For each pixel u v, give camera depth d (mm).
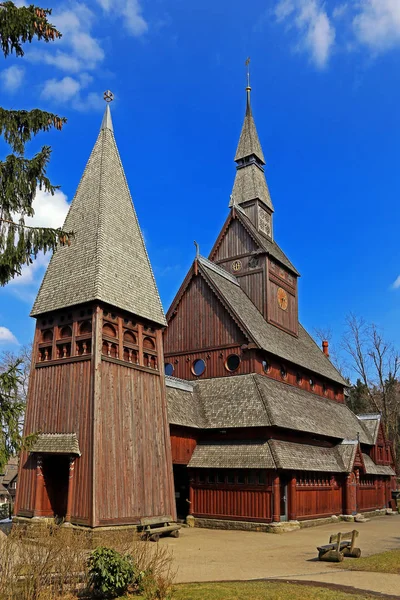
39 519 24750
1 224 16812
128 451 25938
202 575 17500
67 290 27781
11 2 16375
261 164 49938
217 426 33938
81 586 14148
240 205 47594
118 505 24547
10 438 16312
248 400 34438
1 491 67062
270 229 48562
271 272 43750
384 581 16344
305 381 43969
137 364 28094
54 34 16812
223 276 42188
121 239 29719
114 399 25953
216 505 32812
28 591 12586
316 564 19672
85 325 26875
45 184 17672
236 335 37219
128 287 28672
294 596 14070
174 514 27812
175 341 40156
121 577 13992
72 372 26281
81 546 15492
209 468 33219
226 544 25406
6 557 12961
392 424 73625
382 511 48156
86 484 23875
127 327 28031
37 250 17312
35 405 27172
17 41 16938
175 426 32719
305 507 34594
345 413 49250
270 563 19984
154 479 27109
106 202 29828
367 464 46656
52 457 26156
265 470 31562
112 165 31812
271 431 33156
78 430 25016
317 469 35406
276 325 43312
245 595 14125
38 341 28438
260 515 31109
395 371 73875
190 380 38469
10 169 17078
